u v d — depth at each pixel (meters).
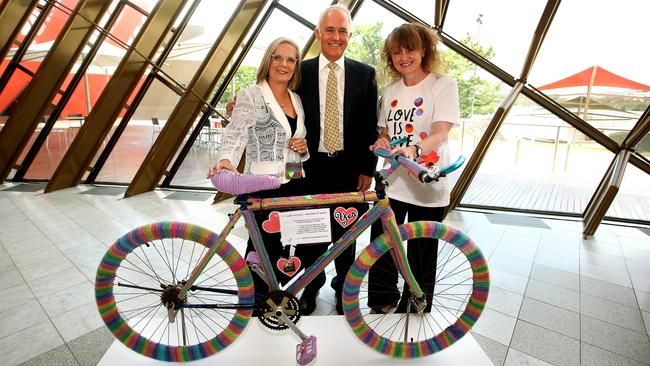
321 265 1.56
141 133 5.69
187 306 1.54
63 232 3.48
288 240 1.50
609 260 2.98
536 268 2.82
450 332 1.63
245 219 1.49
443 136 1.64
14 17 4.78
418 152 1.48
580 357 1.80
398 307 2.00
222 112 5.32
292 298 1.54
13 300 2.25
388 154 1.45
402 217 1.91
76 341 1.87
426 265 1.89
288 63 1.57
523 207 4.45
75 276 2.58
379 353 1.62
